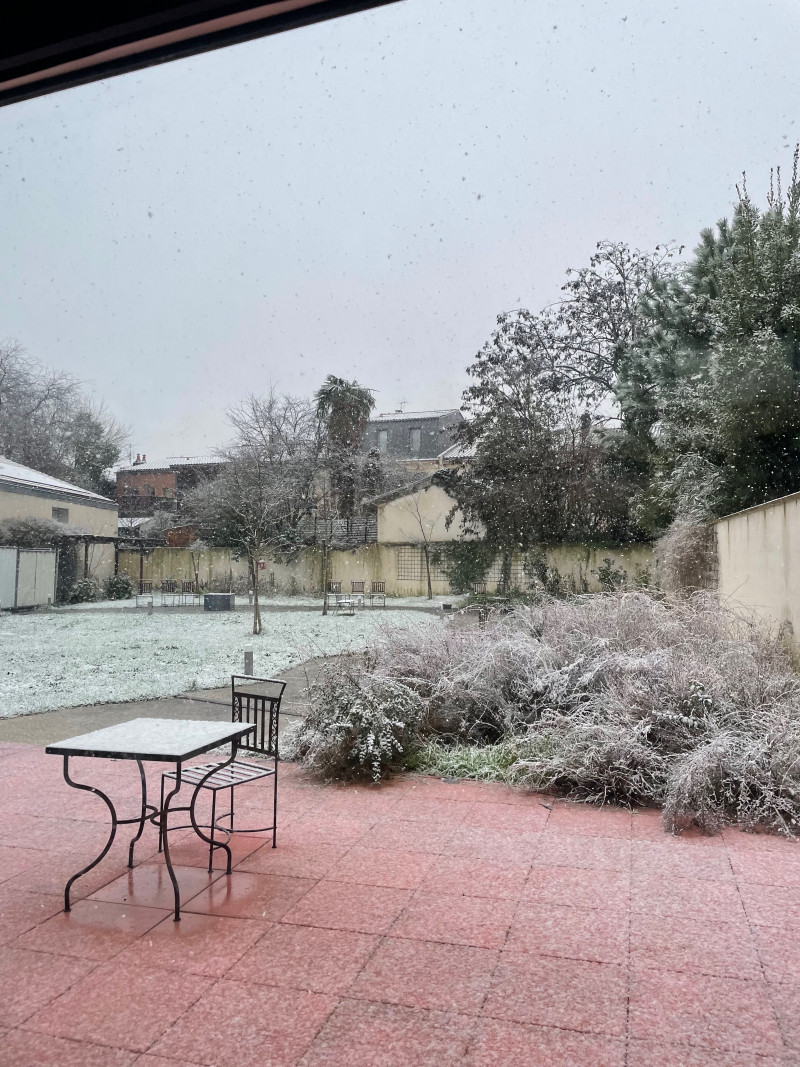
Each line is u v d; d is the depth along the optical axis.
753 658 6.84
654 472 22.25
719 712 5.77
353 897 3.68
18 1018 2.68
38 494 28.88
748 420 15.23
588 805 5.20
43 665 12.43
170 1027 2.62
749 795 4.94
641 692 5.85
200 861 4.18
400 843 4.45
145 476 41.75
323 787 5.65
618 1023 2.62
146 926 3.38
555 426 27.67
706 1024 2.61
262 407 35.66
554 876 3.94
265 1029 2.60
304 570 35.62
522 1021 2.63
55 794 5.44
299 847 4.39
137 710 8.70
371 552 34.31
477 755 6.16
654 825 4.78
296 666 12.21
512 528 28.30
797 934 3.28
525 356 27.67
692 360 19.06
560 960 3.05
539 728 6.27
